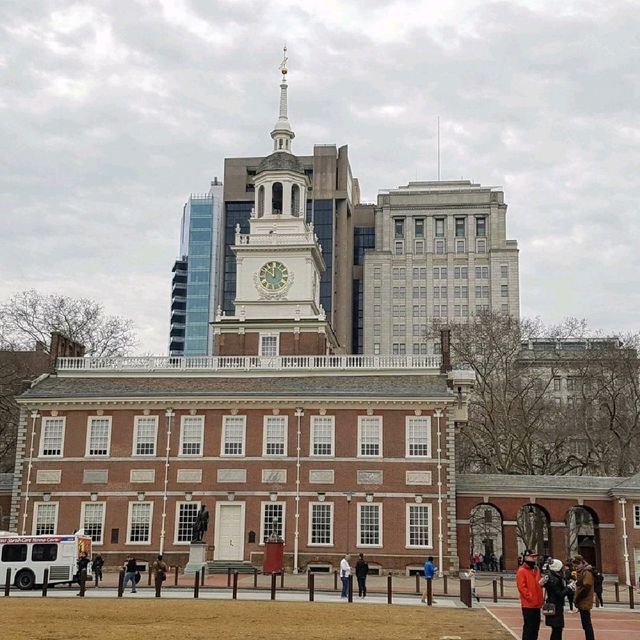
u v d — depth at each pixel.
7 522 80.12
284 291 94.62
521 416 98.00
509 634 34.94
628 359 97.94
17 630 33.72
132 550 75.69
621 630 38.62
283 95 104.62
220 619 38.25
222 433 77.81
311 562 74.31
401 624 37.53
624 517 72.81
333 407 77.56
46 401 79.06
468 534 75.94
